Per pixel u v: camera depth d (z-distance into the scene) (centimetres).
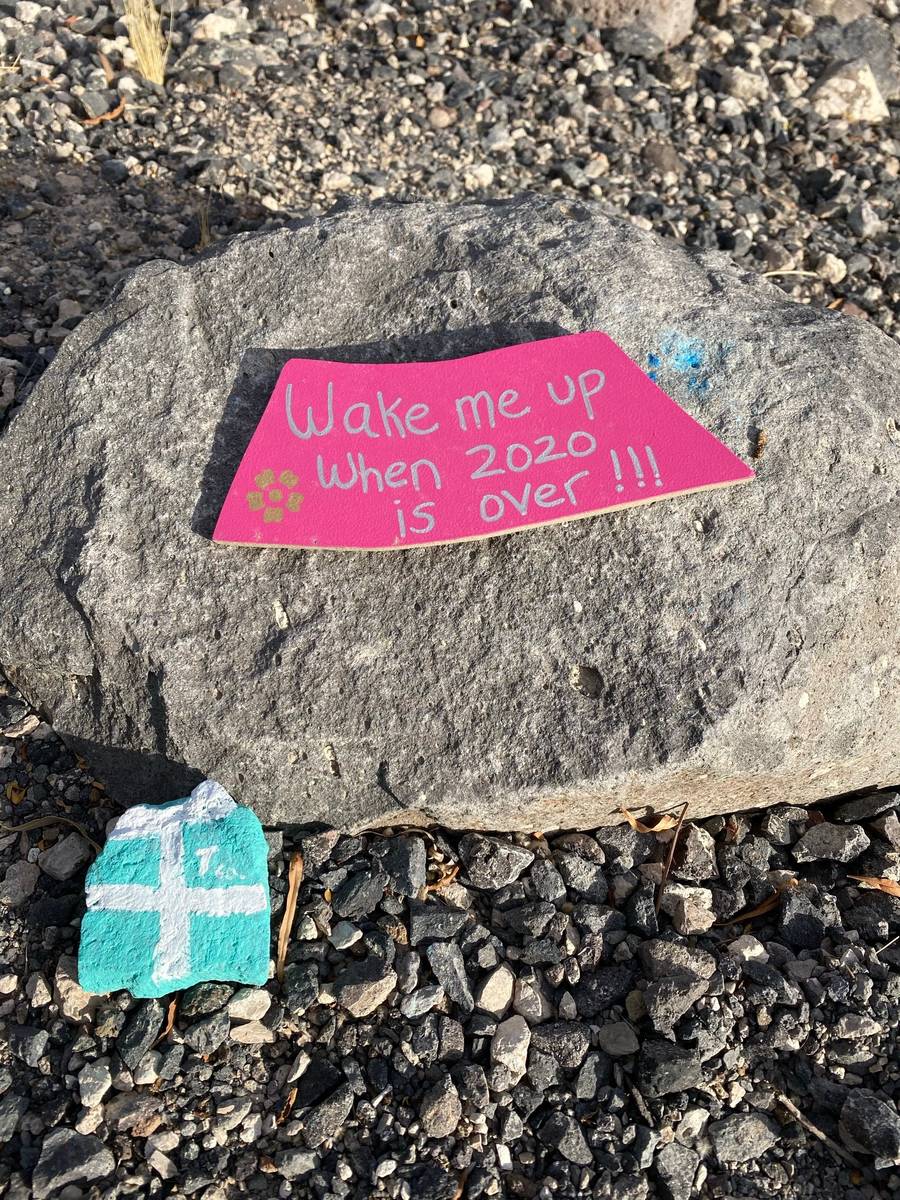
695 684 49
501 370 56
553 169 95
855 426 55
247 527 52
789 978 51
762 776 51
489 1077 47
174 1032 48
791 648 50
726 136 101
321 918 51
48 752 57
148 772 53
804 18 113
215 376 58
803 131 103
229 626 52
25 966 50
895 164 101
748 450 54
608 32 108
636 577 51
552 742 49
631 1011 50
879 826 56
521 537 53
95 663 53
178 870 49
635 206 92
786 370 56
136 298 60
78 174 87
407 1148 46
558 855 54
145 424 56
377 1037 49
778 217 95
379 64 102
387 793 50
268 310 60
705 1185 46
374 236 62
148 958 48
